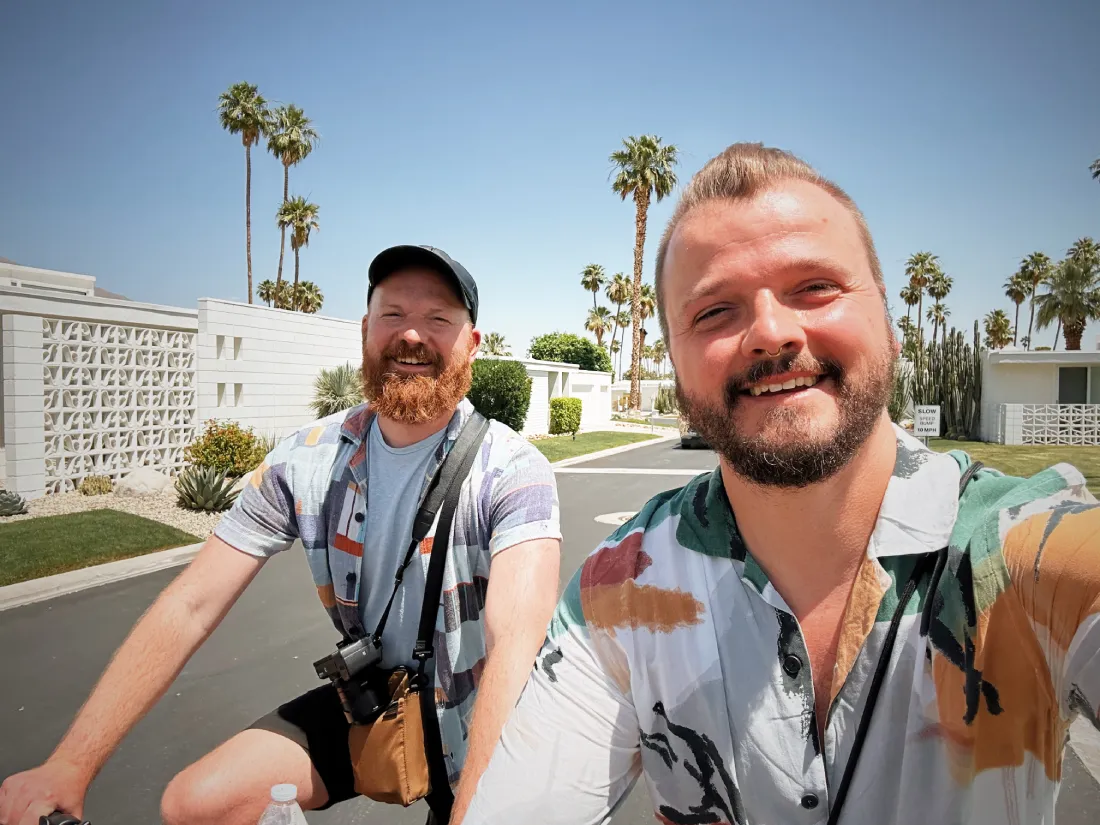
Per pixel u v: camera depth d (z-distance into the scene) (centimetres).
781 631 90
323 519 177
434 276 172
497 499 162
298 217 3947
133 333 1216
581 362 5256
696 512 99
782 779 89
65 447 1110
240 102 3550
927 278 5231
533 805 99
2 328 1012
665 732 98
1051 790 79
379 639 165
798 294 89
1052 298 3238
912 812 82
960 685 79
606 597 102
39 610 581
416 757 156
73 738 144
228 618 548
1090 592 68
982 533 80
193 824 149
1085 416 2306
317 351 1712
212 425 1248
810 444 83
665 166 3922
